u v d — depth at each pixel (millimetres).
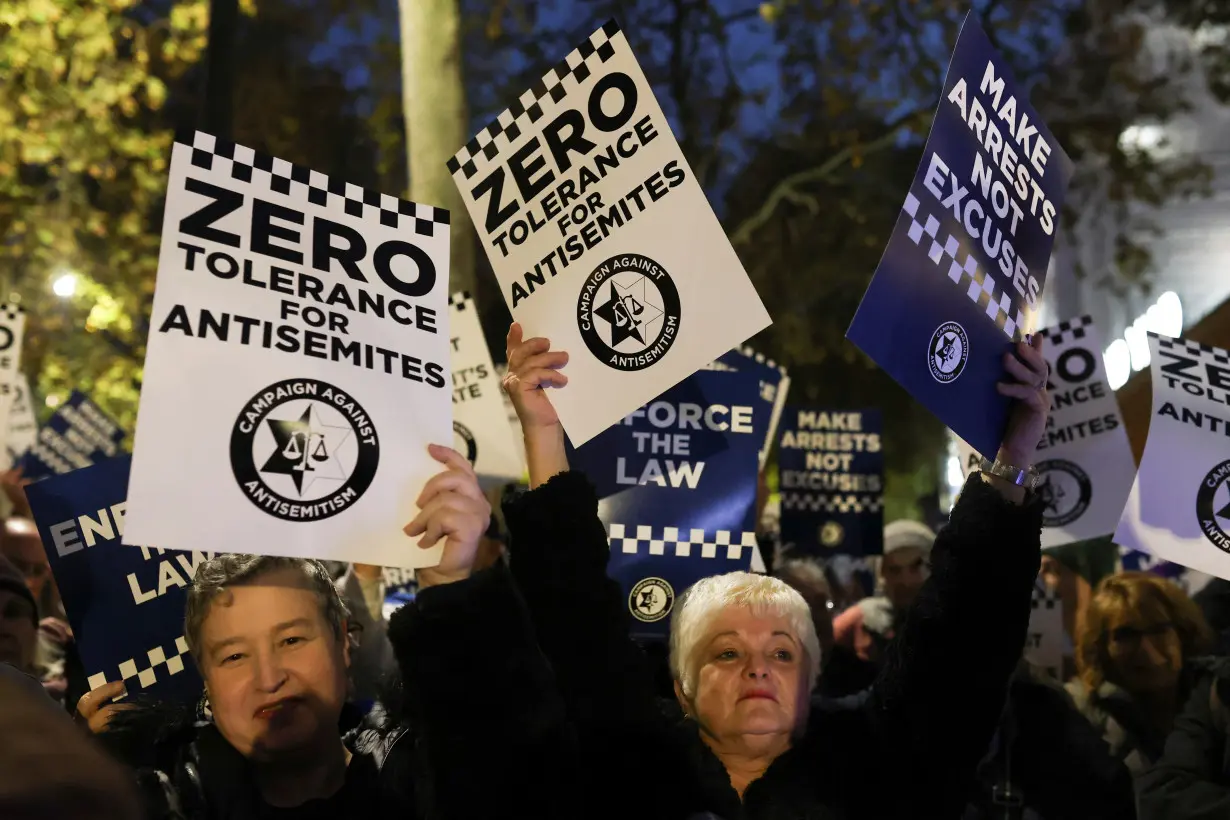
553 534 2307
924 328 2398
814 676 2648
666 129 2570
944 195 2463
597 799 2148
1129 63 16047
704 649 2578
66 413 5574
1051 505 4742
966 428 2449
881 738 2416
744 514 3914
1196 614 4402
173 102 12781
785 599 2627
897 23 15367
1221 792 3467
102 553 2947
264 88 15141
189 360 1884
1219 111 15922
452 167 2777
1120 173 16125
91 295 11859
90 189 12398
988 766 3545
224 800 2223
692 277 2541
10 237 12125
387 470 2004
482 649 1815
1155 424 3184
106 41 11047
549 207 2664
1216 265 15445
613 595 2305
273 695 2207
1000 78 2615
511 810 1775
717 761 2420
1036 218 2695
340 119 15422
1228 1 15758
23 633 3492
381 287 2107
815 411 6105
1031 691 3623
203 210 1959
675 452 3934
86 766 890
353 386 2012
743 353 4379
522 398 2506
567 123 2656
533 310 2648
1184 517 3154
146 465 1814
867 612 5676
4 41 10938
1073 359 4812
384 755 2266
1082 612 4707
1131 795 3477
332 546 1930
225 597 2232
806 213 16672
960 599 2342
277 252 2012
